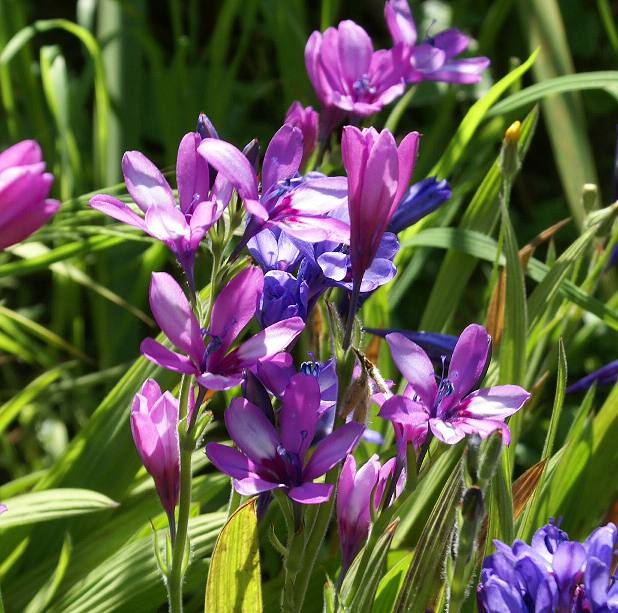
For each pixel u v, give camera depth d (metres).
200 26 1.61
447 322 0.89
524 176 1.51
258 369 0.61
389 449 0.81
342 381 0.61
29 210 0.56
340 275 0.63
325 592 0.63
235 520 0.63
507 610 0.61
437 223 0.97
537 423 1.06
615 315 0.83
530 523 0.74
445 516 0.65
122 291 1.15
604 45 1.53
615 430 0.81
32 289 1.34
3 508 0.61
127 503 0.83
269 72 1.57
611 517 0.79
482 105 0.89
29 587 0.79
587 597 0.61
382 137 0.59
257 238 0.65
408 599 0.65
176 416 0.61
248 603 0.64
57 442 1.08
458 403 0.62
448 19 1.46
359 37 0.81
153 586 0.76
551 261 0.88
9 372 1.17
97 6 1.40
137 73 1.24
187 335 0.59
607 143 1.50
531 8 1.14
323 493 0.60
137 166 0.61
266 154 0.62
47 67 1.09
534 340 0.84
